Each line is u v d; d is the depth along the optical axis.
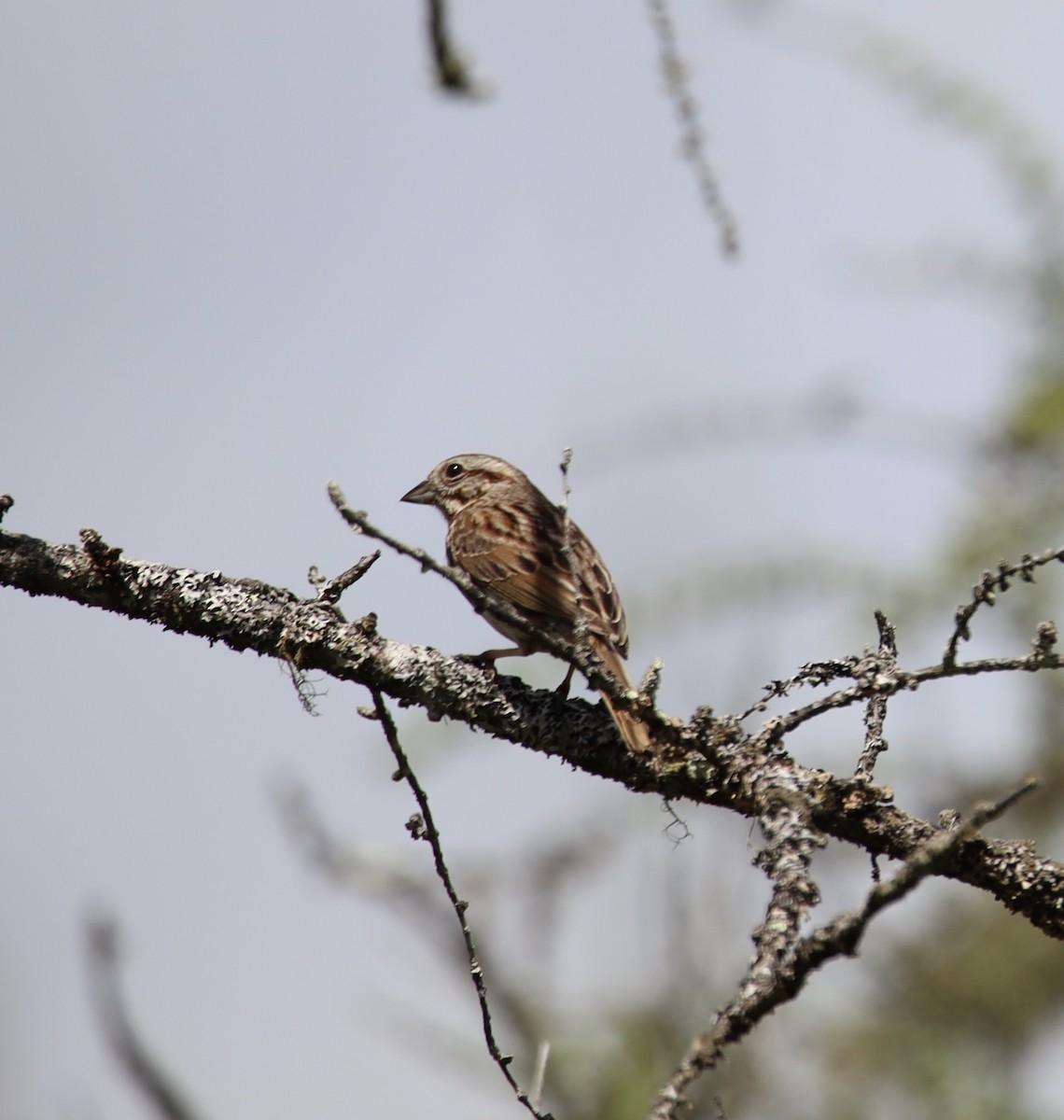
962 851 7.91
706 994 11.24
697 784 8.11
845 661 7.86
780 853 6.98
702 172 9.30
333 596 8.70
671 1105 5.71
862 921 5.66
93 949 10.58
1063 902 7.82
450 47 10.88
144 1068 10.56
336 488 7.04
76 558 8.65
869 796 7.89
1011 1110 13.53
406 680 8.59
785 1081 12.68
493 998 11.47
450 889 7.56
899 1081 13.65
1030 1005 14.38
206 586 8.65
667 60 9.30
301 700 8.64
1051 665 7.32
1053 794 14.52
